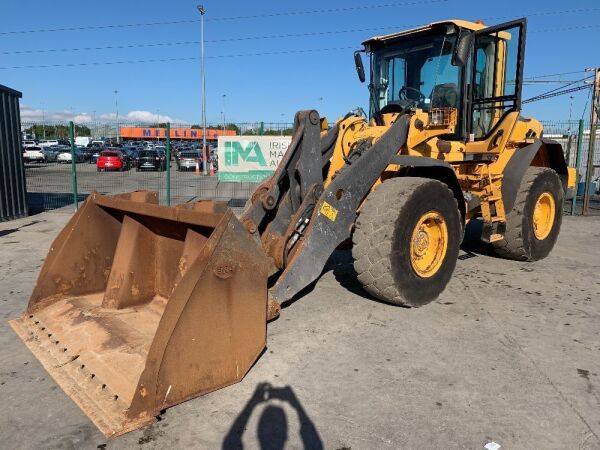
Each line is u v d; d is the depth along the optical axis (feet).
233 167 32.58
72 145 36.52
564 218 35.32
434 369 11.00
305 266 12.63
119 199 12.48
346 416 9.16
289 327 13.41
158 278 12.68
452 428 8.80
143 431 8.70
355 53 20.35
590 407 9.47
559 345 12.33
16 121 33.96
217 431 8.71
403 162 14.52
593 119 38.04
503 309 14.96
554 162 23.07
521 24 16.98
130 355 9.77
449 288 17.08
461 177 18.22
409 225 13.84
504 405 9.54
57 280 12.67
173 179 40.83
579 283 17.81
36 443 8.41
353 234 14.14
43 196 45.73
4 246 24.27
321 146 15.06
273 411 9.30
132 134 152.15
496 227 18.98
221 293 9.46
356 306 15.11
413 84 18.74
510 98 17.98
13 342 12.39
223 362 9.70
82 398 8.91
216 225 9.74
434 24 17.39
